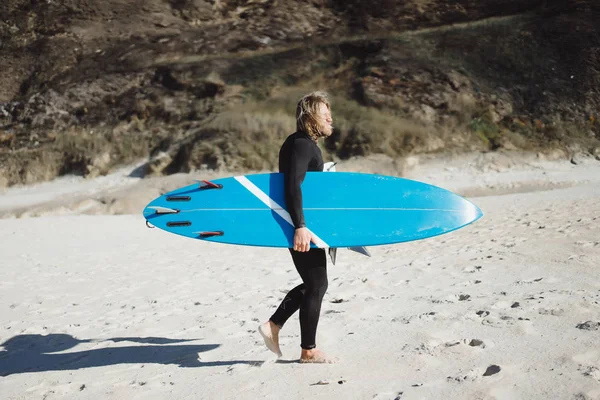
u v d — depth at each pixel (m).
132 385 3.18
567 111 21.95
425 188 3.44
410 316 4.11
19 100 25.11
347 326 4.00
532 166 19.89
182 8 29.38
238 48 27.50
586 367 2.71
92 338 4.43
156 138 22.02
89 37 28.23
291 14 29.36
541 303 4.04
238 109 22.22
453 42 24.81
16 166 21.61
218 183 3.42
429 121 21.72
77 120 23.72
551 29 24.64
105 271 7.58
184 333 4.33
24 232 11.94
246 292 5.75
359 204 3.34
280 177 3.35
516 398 2.44
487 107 22.16
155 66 25.19
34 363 3.90
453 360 3.01
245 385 2.94
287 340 3.82
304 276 3.20
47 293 6.36
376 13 29.27
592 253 6.02
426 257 6.97
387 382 2.78
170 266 7.71
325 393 2.71
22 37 28.53
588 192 14.34
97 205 16.83
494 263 6.06
